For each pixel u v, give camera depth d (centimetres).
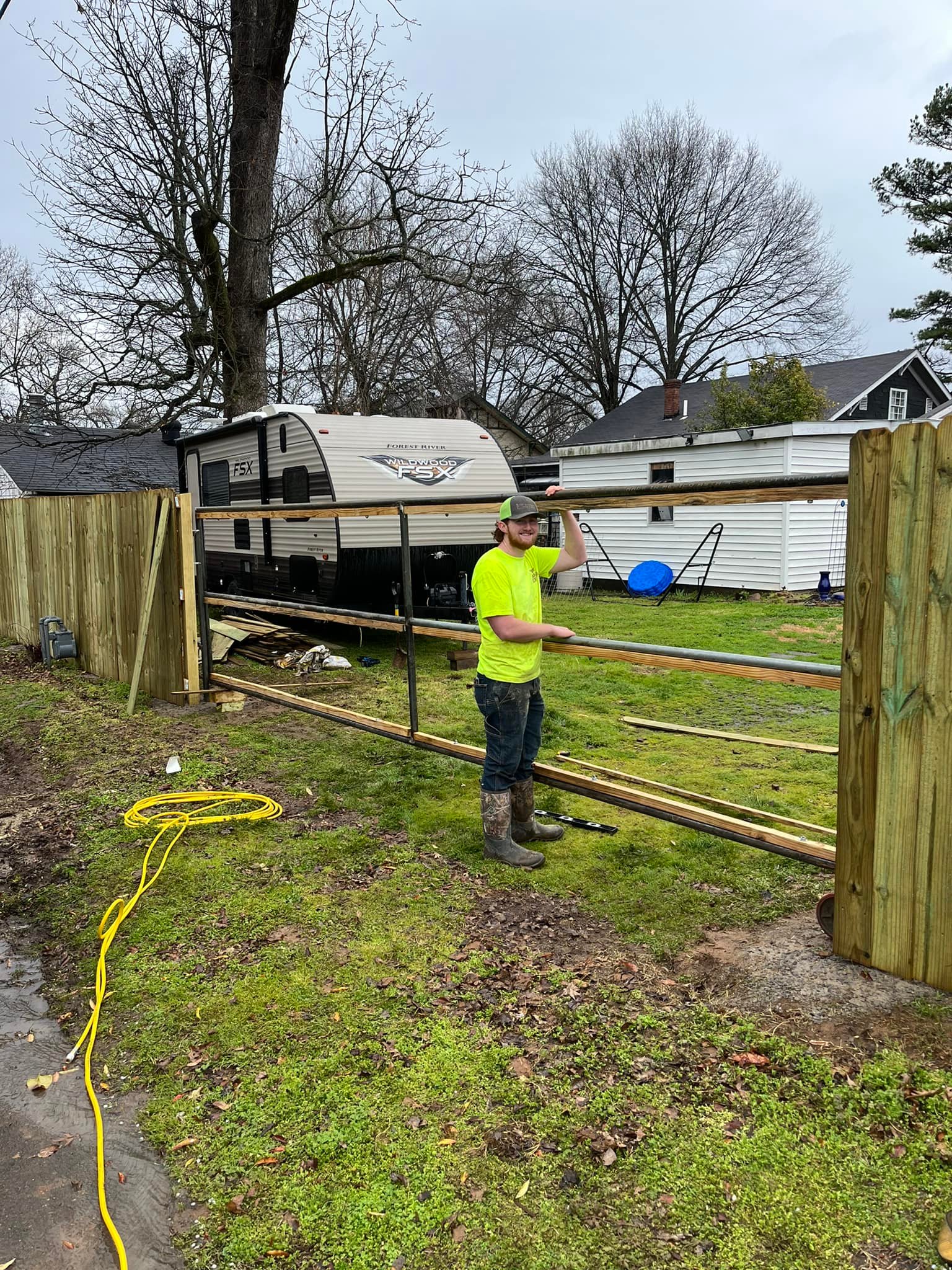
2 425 1952
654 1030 256
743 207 3412
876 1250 181
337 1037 261
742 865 369
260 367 1440
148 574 706
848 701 263
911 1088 223
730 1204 194
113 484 2550
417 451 905
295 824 438
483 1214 195
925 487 236
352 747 572
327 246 1434
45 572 952
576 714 642
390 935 321
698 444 1468
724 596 1462
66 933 341
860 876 268
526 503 345
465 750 450
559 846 400
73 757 567
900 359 1884
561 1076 239
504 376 3494
